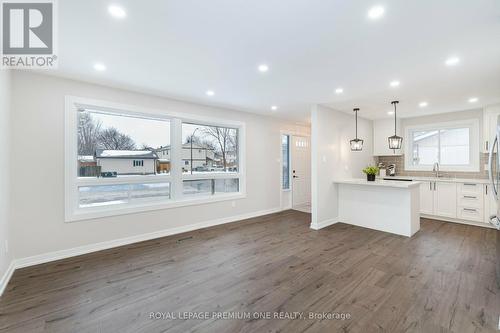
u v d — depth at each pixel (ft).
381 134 19.34
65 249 10.13
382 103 14.29
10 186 8.80
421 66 8.90
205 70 9.36
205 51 7.79
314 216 14.51
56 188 9.95
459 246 11.35
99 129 11.54
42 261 9.59
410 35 6.79
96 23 6.20
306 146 21.93
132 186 12.32
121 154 12.10
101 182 11.30
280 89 11.71
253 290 7.56
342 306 6.70
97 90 10.99
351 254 10.43
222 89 11.72
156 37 6.94
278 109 16.12
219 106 15.21
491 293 7.29
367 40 7.09
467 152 16.52
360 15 5.88
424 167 18.28
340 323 5.98
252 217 17.30
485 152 14.84
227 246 11.47
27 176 9.34
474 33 6.66
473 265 9.27
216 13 5.81
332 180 15.62
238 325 5.95
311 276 8.45
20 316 6.31
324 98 13.25
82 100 10.57
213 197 15.16
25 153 9.30
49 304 6.84
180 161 13.92
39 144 9.59
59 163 10.02
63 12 5.71
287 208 20.25
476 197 14.66
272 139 18.80
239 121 16.53
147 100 12.50
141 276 8.50
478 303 6.78
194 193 14.71
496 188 8.38
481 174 15.71
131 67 9.09
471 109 15.90
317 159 14.51
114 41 7.15
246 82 10.73
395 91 11.93
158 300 7.05
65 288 7.68
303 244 11.72
